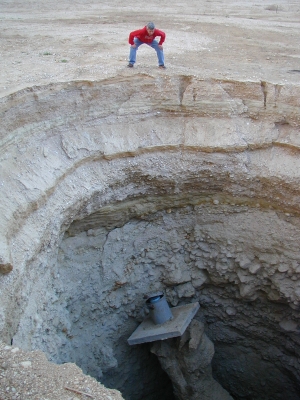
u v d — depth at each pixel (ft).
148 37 33.17
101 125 31.89
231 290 39.37
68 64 36.37
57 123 29.84
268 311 39.04
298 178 31.83
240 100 32.58
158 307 36.96
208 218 36.73
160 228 37.32
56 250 30.09
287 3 80.33
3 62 37.42
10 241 24.29
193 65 36.73
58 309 30.68
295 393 41.60
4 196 25.13
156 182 33.81
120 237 35.88
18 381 17.31
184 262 39.01
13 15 64.28
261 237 35.53
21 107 27.43
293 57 41.60
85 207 31.24
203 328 38.86
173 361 38.17
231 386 44.75
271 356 41.29
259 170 32.99
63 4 76.07
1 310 21.80
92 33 50.67
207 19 62.03
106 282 36.24
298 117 31.60
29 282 25.52
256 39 49.65
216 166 33.40
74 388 17.21
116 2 79.51
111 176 31.83
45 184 27.61
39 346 25.68
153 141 32.81
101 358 36.81
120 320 38.65
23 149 27.71
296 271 34.73
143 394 42.57
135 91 32.35
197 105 32.86
